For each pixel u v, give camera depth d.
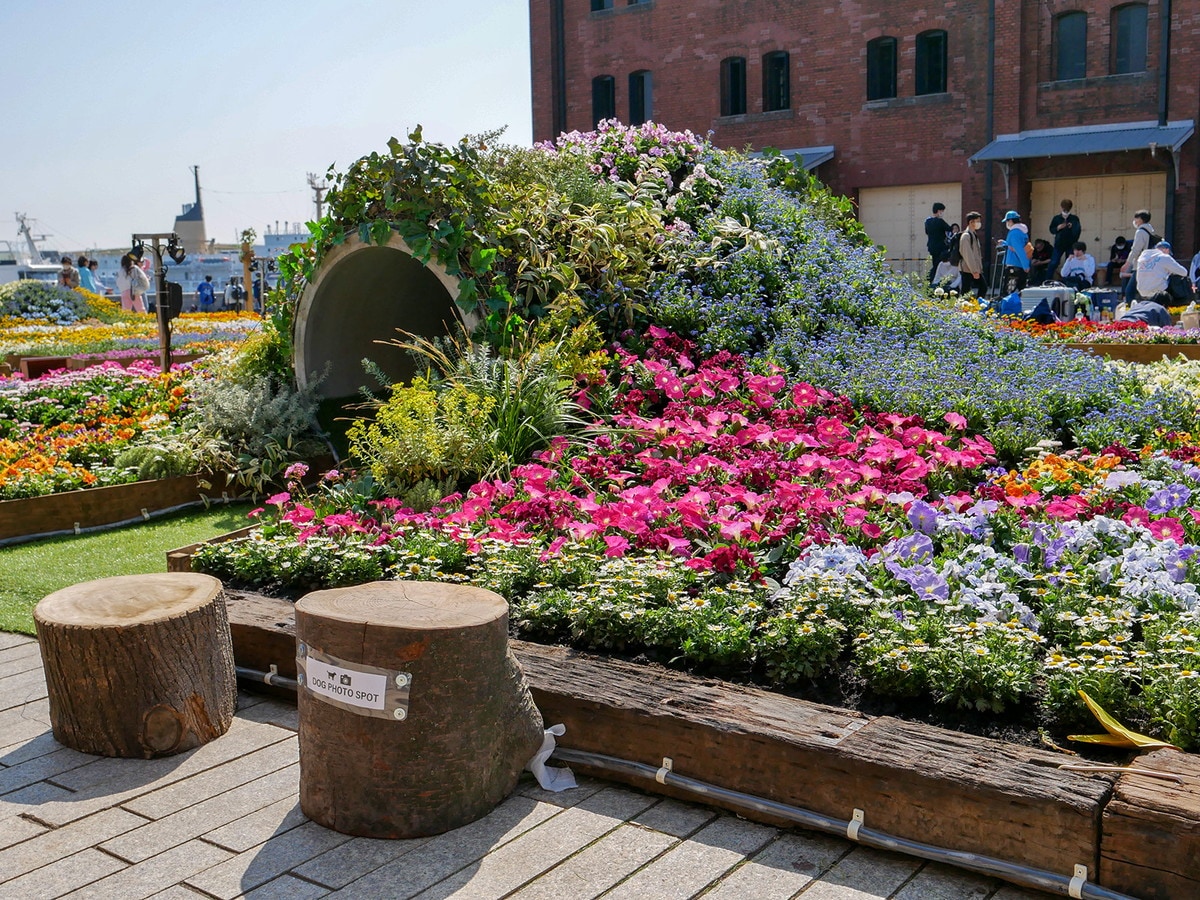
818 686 3.85
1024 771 3.09
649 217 9.46
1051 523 4.95
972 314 10.40
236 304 31.69
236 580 5.31
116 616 3.94
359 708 3.32
